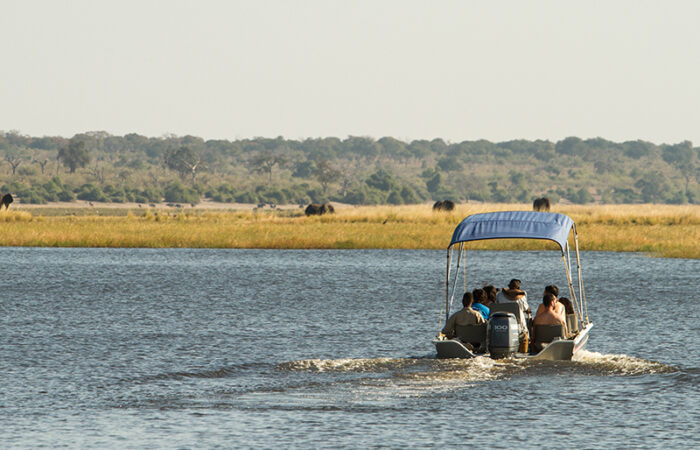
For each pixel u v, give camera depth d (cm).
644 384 5794
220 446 4462
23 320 8700
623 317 8994
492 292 7288
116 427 4806
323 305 10069
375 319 8950
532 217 7188
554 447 4416
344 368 6359
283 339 7662
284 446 4456
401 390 5684
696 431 4681
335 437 4612
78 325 8394
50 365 6450
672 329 8181
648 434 4628
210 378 6053
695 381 5881
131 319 8825
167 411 5166
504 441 4522
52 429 4762
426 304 10219
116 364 6506
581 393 5544
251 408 5238
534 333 6800
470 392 5600
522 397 5462
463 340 6775
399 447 4425
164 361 6638
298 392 5644
